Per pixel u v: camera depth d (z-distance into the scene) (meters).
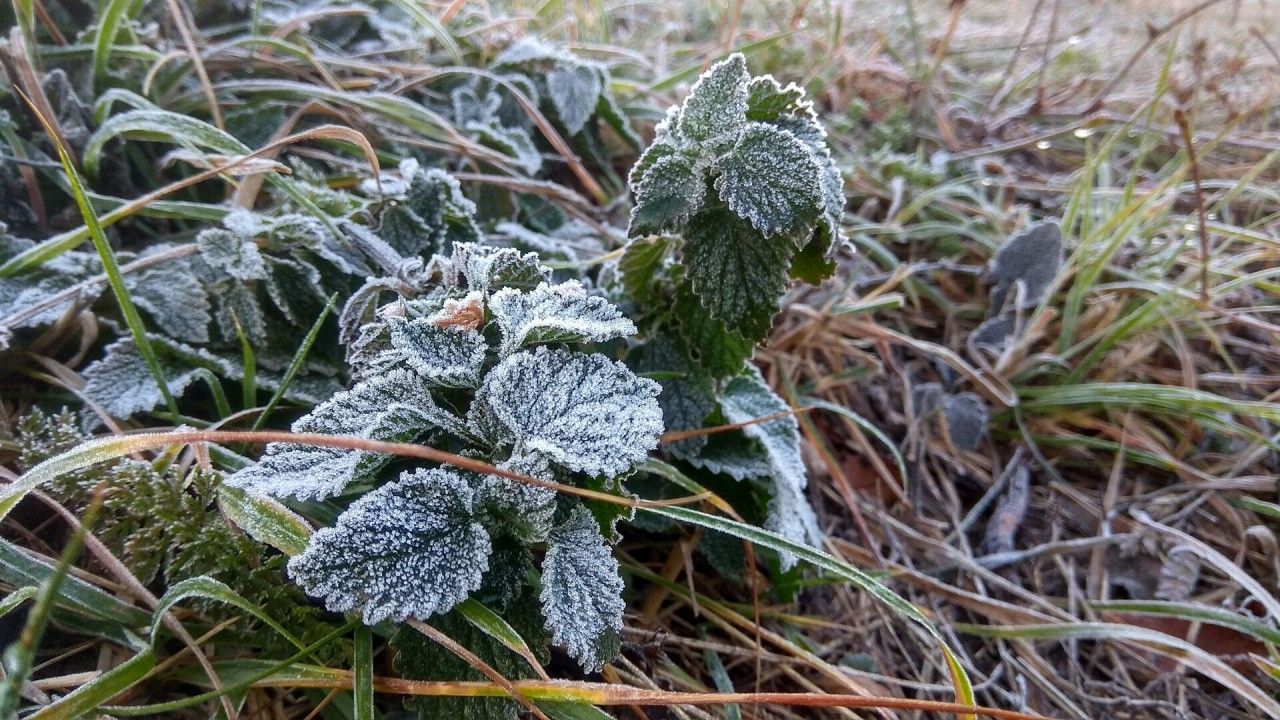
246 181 0.24
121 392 0.20
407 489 0.15
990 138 0.47
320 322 0.19
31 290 0.21
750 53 0.47
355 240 0.22
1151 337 0.34
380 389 0.17
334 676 0.16
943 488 0.31
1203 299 0.32
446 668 0.16
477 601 0.16
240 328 0.20
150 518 0.17
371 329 0.18
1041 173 0.45
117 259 0.22
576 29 0.45
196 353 0.21
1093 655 0.25
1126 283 0.35
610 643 0.16
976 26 0.64
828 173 0.20
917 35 0.53
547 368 0.17
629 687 0.16
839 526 0.28
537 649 0.17
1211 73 0.49
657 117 0.39
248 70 0.30
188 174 0.27
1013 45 0.57
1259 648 0.25
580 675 0.19
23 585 0.16
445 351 0.17
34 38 0.25
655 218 0.19
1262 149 0.43
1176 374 0.34
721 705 0.21
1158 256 0.37
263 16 0.32
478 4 0.43
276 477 0.15
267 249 0.22
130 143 0.26
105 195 0.26
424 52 0.35
